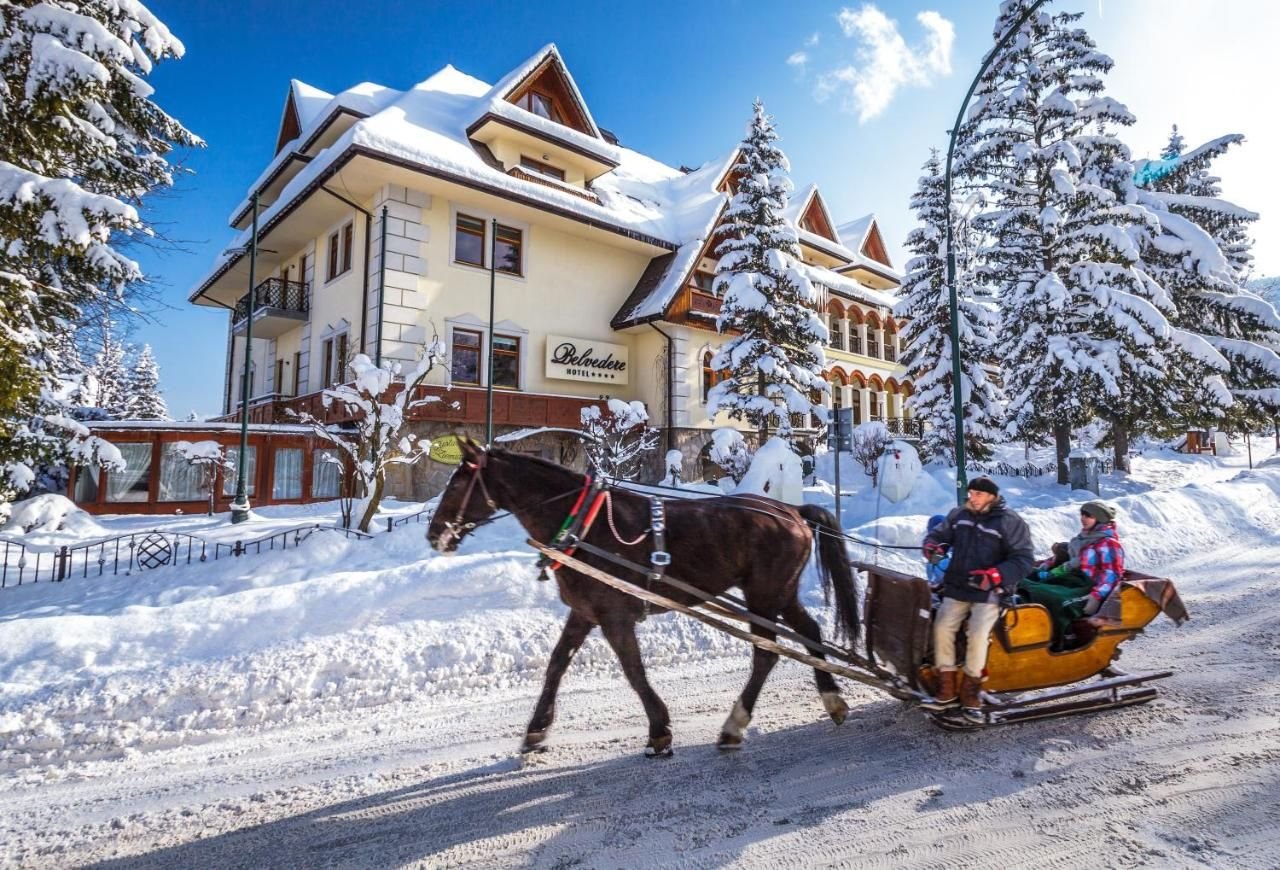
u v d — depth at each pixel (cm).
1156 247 2133
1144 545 1186
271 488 1734
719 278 2012
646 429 2278
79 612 756
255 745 470
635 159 3209
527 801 377
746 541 474
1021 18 1054
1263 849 313
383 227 1856
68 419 1129
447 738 474
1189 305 2255
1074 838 327
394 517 1356
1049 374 1977
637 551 445
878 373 3303
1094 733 451
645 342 2455
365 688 560
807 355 2028
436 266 1959
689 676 598
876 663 498
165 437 1634
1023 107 2028
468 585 741
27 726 476
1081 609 500
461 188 1914
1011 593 457
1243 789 370
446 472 1916
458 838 341
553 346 2211
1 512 1130
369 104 2158
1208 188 2858
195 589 832
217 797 395
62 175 969
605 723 492
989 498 456
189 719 500
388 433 1272
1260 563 1042
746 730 474
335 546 996
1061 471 1998
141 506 1594
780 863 312
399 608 694
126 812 380
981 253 2080
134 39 913
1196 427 2188
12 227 829
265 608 657
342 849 335
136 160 1067
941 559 474
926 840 329
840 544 498
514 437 1886
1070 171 2038
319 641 613
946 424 2177
